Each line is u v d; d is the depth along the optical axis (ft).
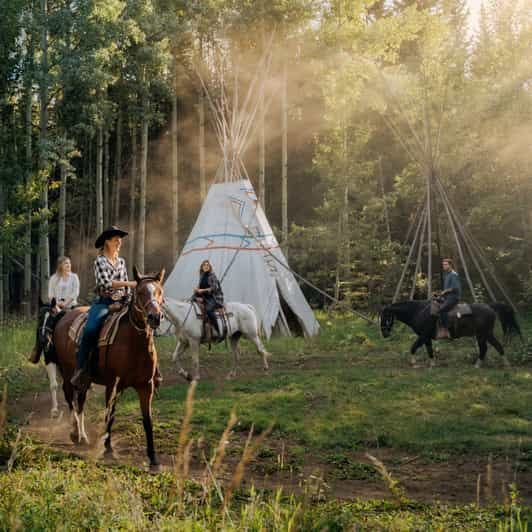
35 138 92.58
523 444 28.45
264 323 68.54
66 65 82.89
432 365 51.08
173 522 15.85
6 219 81.97
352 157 102.17
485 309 50.78
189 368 50.93
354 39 88.38
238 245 72.38
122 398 38.04
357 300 101.35
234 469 24.89
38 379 44.73
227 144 79.46
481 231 105.09
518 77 90.53
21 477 19.21
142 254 99.30
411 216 114.42
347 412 34.17
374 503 20.03
